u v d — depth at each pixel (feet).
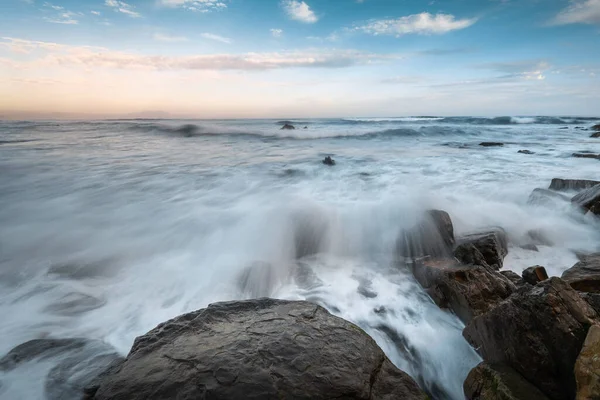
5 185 40.42
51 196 36.73
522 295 13.41
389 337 16.30
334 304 18.85
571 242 25.49
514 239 25.99
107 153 66.13
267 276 20.97
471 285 17.24
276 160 62.13
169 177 45.75
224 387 10.38
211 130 120.47
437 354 15.35
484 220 28.48
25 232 27.78
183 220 29.81
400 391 11.35
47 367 13.57
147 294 19.57
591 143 96.17
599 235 25.81
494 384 11.85
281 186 41.78
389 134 121.19
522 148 84.28
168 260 23.49
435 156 69.77
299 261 24.56
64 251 24.80
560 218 28.73
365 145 92.48
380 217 28.81
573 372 10.89
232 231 27.27
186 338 12.72
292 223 27.55
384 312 18.16
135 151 70.38
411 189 38.75
